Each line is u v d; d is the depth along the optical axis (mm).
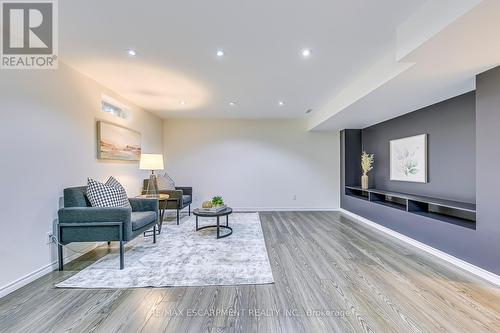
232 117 5812
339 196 6043
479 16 1515
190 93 3928
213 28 2123
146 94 3961
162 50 2516
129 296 2037
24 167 2262
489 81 2320
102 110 3533
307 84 3521
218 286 2205
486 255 2336
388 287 2178
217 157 5996
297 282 2275
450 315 1769
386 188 4789
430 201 3184
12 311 1825
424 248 3146
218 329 1622
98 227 2549
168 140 5973
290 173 6043
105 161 3582
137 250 3146
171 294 2068
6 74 2111
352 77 3260
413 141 3998
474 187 3000
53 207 2586
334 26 2094
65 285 2213
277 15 1940
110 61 2754
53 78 2611
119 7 1836
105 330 1614
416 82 2660
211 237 3721
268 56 2646
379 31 2174
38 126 2420
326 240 3584
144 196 4160
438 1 1696
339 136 6039
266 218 5117
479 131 2414
